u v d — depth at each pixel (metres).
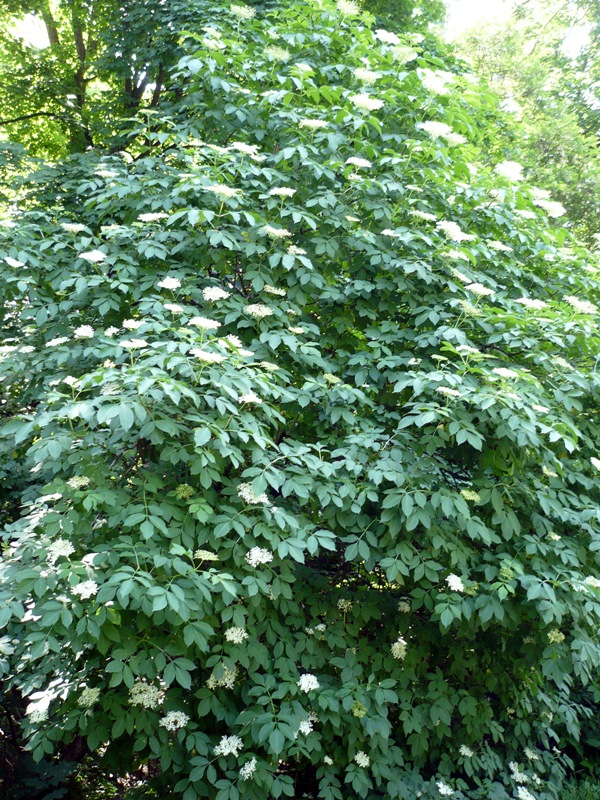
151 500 2.92
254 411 3.25
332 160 3.84
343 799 3.56
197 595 2.59
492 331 3.65
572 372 3.63
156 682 3.18
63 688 3.30
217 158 3.77
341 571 4.06
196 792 2.98
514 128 9.98
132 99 9.93
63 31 12.59
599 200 11.33
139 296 3.63
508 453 3.36
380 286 3.85
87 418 2.41
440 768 3.73
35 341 4.06
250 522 2.96
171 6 7.95
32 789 3.78
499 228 4.43
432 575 3.17
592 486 3.71
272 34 4.47
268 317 3.58
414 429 3.65
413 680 3.64
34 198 6.07
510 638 3.85
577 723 4.30
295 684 3.13
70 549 2.69
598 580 3.19
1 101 11.05
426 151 4.01
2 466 5.08
